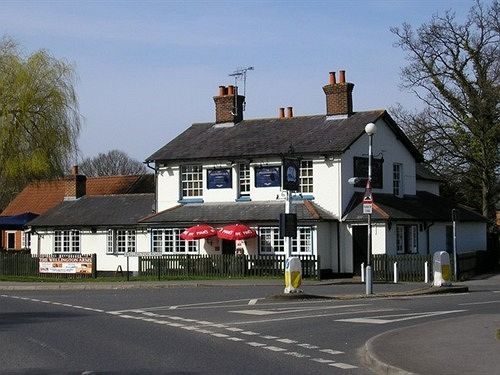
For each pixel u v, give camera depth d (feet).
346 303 78.59
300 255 127.24
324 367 41.68
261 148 137.49
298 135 138.72
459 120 169.78
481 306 74.43
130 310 73.41
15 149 159.53
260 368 41.22
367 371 40.50
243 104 152.87
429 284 110.01
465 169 173.06
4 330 57.88
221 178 141.18
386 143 142.10
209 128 152.35
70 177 168.45
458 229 155.94
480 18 182.91
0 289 112.68
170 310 72.84
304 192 133.90
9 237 203.82
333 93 141.08
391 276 121.70
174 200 145.69
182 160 143.43
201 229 132.77
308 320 63.41
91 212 157.99
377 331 56.49
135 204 156.35
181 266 133.69
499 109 165.68
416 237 138.41
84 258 127.85
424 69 171.83
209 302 81.51
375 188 137.80
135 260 148.56
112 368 41.04
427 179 165.58
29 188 200.95
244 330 57.36
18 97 160.15
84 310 74.28
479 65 165.37
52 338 53.21
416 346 45.93
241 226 130.62
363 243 129.80
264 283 112.27
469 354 42.83
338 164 130.72
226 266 129.08
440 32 168.45
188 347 48.80
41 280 124.16
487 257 151.64
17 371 40.11
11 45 164.55
